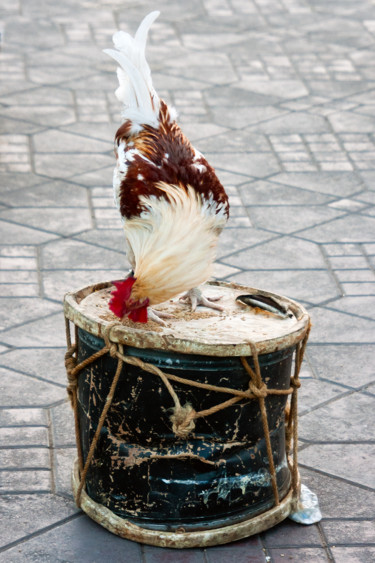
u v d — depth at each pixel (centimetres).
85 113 792
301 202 630
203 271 306
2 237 560
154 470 299
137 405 292
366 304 493
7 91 838
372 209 623
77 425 320
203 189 330
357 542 309
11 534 307
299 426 380
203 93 848
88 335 299
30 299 487
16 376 411
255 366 283
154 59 947
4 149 702
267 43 1027
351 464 355
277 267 534
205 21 1110
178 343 276
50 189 636
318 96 856
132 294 289
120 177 331
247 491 304
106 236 570
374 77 922
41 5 1158
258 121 783
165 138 342
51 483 338
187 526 301
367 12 1188
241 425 297
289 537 311
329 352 443
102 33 1048
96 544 304
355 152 725
